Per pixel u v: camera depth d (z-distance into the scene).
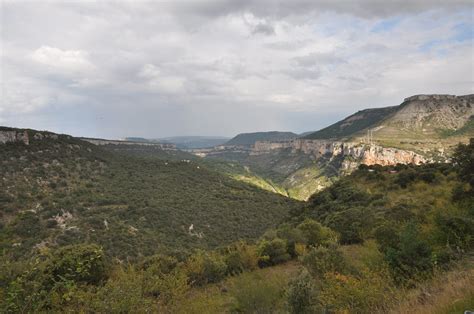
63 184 70.19
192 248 49.09
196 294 16.41
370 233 21.61
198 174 121.69
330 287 9.48
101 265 16.55
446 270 9.73
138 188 84.31
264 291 11.11
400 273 10.26
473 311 5.27
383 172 52.47
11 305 6.12
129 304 8.05
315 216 43.59
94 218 55.19
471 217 13.19
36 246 40.94
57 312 7.29
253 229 68.44
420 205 24.31
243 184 123.75
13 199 55.38
